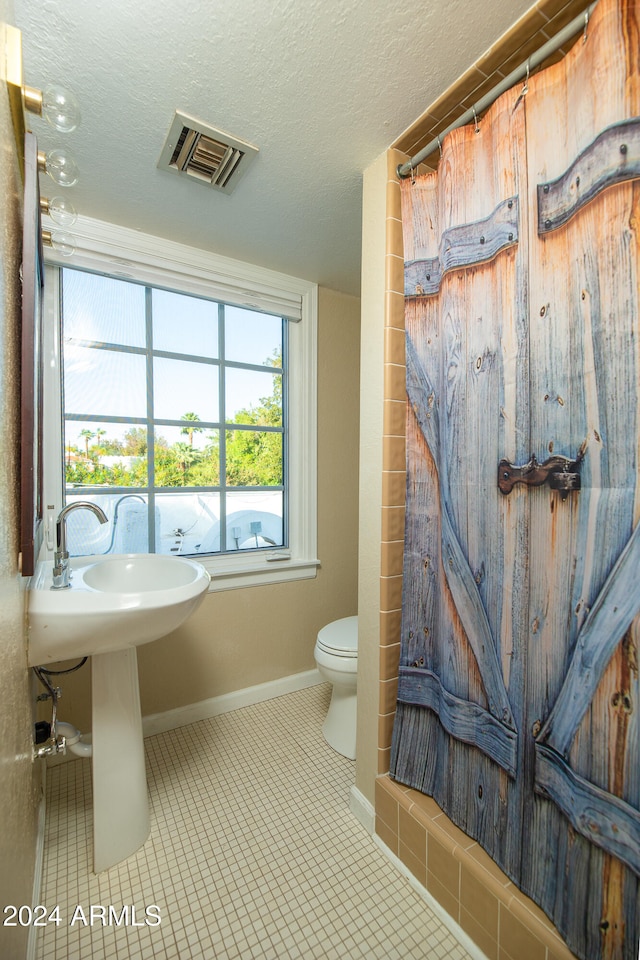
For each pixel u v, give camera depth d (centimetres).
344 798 139
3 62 59
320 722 183
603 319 73
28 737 91
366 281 126
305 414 210
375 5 80
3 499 63
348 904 104
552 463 82
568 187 77
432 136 112
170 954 93
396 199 119
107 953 93
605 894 72
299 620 212
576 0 78
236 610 193
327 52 89
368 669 127
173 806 135
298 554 214
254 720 184
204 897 106
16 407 77
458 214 99
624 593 71
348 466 228
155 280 167
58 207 107
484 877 91
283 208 146
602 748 74
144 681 171
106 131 111
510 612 91
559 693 81
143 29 84
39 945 95
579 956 75
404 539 118
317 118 107
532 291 85
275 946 95
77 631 94
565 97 77
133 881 110
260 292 192
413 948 94
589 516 76
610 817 72
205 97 100
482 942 91
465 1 80
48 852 118
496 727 94
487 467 96
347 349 225
